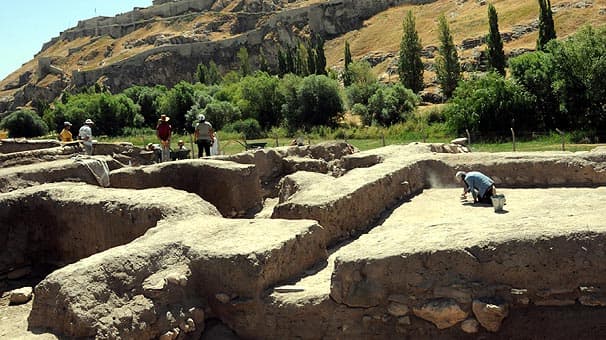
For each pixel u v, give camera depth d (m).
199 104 43.44
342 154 13.80
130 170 10.52
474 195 8.55
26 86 89.00
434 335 4.99
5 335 5.63
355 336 5.17
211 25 94.19
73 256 7.96
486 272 4.94
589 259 4.78
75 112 45.12
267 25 83.25
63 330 4.94
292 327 5.29
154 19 103.12
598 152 9.29
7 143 15.71
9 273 7.87
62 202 8.01
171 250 5.80
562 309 4.82
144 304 5.23
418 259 5.05
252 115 41.12
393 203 8.89
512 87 26.59
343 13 79.50
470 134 26.84
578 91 25.31
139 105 49.00
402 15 74.56
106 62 91.88
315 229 6.32
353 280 5.18
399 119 35.53
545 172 9.29
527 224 5.31
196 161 10.34
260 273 5.37
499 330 4.86
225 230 6.28
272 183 12.54
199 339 5.43
